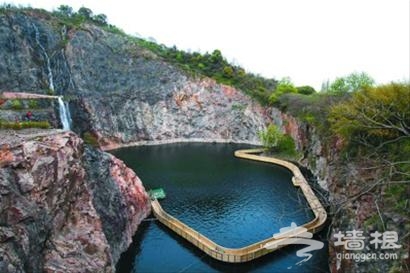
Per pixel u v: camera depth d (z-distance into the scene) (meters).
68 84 97.44
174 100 116.00
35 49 92.69
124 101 107.44
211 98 117.88
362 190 20.42
